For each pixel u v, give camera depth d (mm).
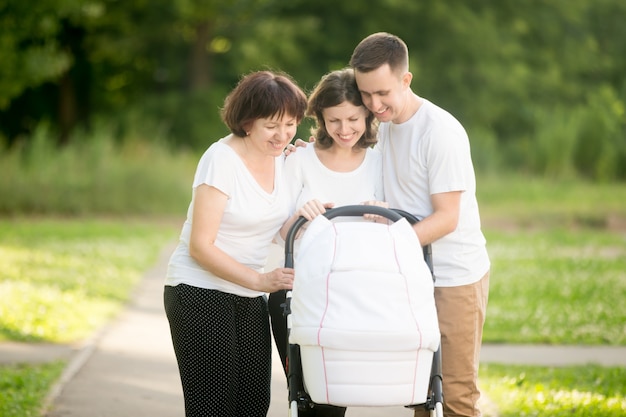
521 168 42281
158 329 14961
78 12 36125
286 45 48469
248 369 7258
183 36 50281
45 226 30219
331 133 7191
